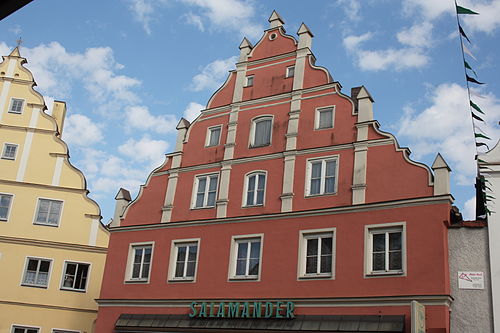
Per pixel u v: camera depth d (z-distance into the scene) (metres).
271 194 23.00
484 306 18.05
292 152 23.14
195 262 23.91
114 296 25.30
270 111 24.75
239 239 23.14
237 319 21.58
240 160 24.42
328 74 23.84
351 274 19.94
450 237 19.19
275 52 26.00
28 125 32.75
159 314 23.70
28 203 31.34
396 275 19.09
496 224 18.69
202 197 25.05
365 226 20.31
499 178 19.17
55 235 30.94
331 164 22.22
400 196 20.12
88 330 29.75
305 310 20.38
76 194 31.77
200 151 25.98
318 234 21.36
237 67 26.78
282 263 21.55
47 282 30.17
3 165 31.86
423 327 17.67
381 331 18.33
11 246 30.48
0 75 33.56
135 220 26.47
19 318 29.44
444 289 18.14
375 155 21.23
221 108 26.28
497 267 18.22
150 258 25.25
